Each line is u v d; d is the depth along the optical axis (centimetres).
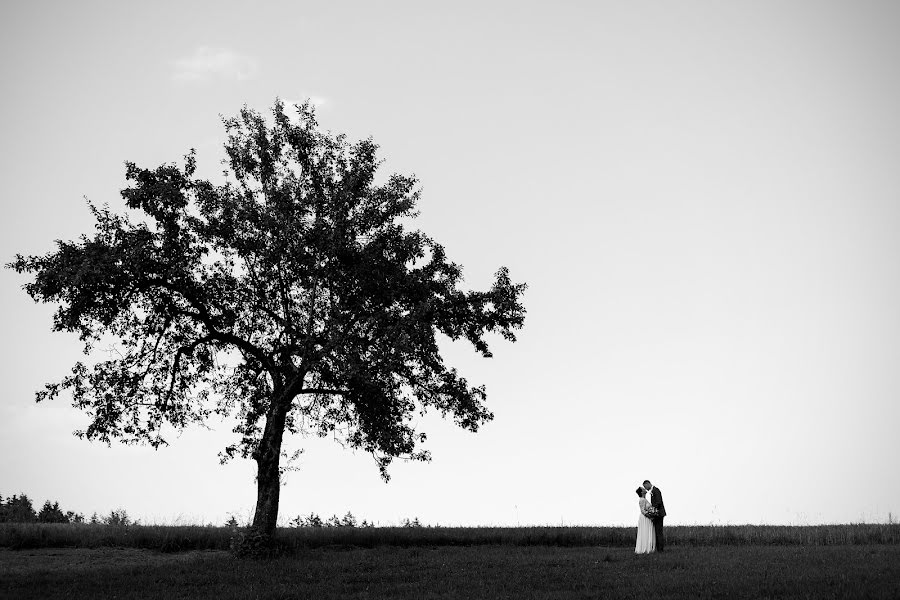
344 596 1644
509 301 3056
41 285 2586
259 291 2845
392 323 2839
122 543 2911
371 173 2997
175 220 2780
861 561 1988
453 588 1736
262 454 2736
